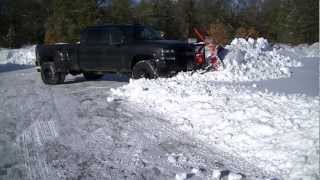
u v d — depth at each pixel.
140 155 8.09
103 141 9.00
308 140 7.68
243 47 21.75
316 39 48.44
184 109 10.83
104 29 16.14
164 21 50.78
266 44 23.48
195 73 15.27
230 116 9.63
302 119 8.73
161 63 14.59
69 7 44.47
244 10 55.75
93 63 16.50
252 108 9.79
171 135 9.27
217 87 12.62
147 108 11.64
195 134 9.24
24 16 55.72
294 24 48.62
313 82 13.76
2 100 13.81
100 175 7.15
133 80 14.14
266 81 14.28
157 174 7.15
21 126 10.38
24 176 7.18
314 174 6.68
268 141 8.16
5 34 55.12
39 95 14.71
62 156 8.15
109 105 12.30
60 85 17.31
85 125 10.27
